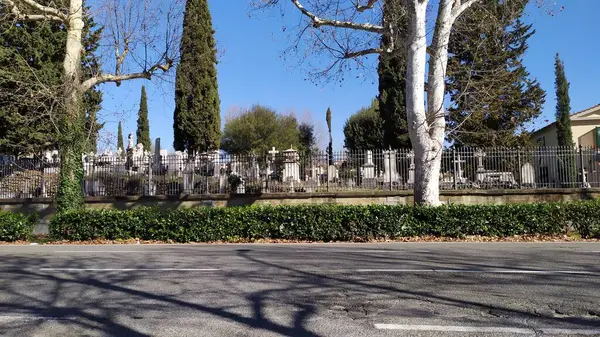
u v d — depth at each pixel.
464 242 13.73
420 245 13.05
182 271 8.80
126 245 14.21
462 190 18.52
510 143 26.86
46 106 17.64
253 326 5.44
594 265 9.23
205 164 20.05
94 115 19.17
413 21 14.84
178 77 30.05
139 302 6.53
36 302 6.61
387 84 28.67
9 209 19.70
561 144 30.23
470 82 18.31
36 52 24.20
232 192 19.55
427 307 6.18
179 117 30.89
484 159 19.12
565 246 12.49
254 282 7.74
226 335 5.14
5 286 7.62
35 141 24.73
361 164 19.70
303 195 19.09
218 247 13.27
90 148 20.27
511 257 10.37
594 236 14.39
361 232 14.57
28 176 20.30
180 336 5.13
